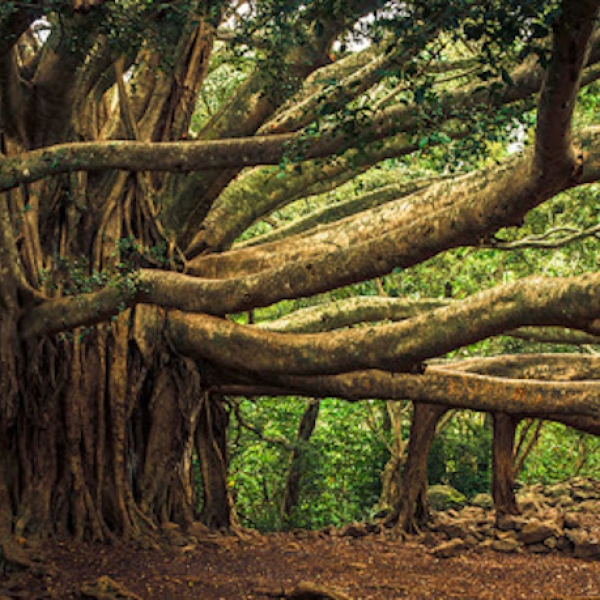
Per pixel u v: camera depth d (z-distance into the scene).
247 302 10.50
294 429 22.72
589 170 9.46
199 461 14.91
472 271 19.73
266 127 12.90
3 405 12.09
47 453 12.65
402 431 22.94
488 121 7.06
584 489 19.25
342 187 19.53
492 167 10.72
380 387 13.32
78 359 12.84
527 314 9.51
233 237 14.02
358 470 22.22
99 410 13.02
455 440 22.36
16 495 12.45
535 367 14.84
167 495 13.90
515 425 15.34
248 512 23.06
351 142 7.22
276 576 11.71
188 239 13.66
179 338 12.98
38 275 12.52
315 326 14.23
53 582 10.63
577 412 13.30
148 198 13.30
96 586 9.95
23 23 8.20
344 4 6.59
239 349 12.14
